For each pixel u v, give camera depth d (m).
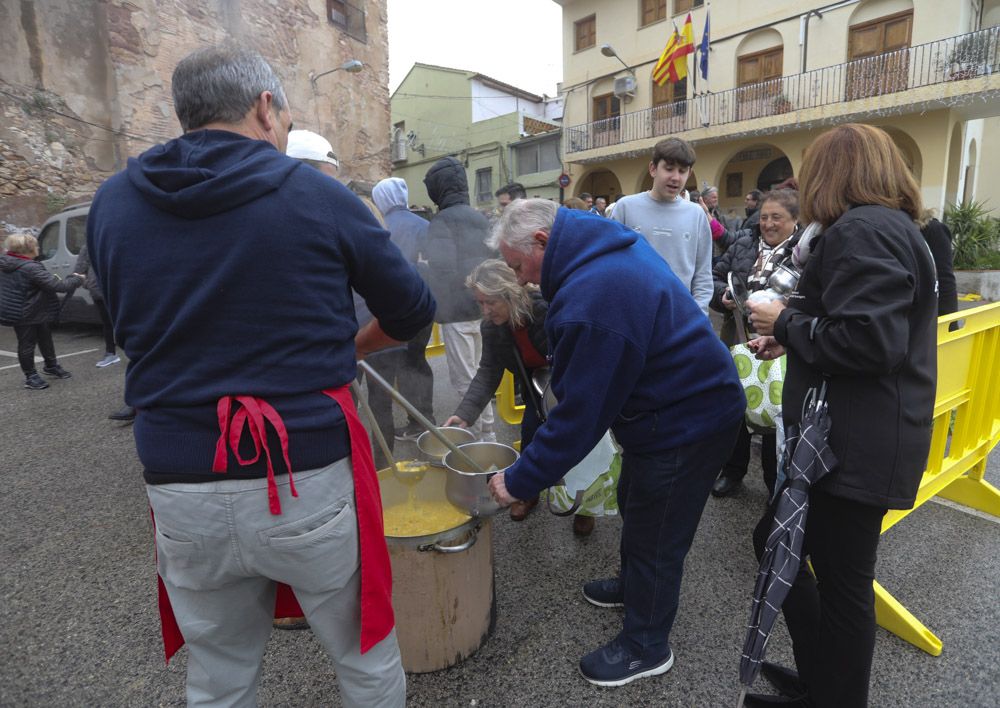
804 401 1.33
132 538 2.55
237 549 0.99
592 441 1.41
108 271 0.97
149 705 1.65
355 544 1.09
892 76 12.15
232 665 1.14
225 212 0.92
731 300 2.81
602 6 17.06
